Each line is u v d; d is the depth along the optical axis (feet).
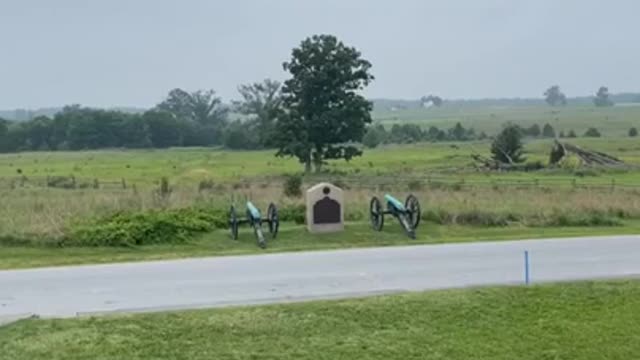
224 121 470.39
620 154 234.99
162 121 403.13
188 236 71.15
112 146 393.91
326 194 74.49
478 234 74.49
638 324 43.09
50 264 60.59
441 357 38.52
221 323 43.34
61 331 41.98
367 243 69.41
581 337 41.19
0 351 39.01
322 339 40.98
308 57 200.44
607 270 55.47
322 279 53.72
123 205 83.46
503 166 184.14
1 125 393.09
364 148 301.63
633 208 88.48
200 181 139.33
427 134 372.17
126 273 56.75
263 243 68.44
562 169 177.68
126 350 39.29
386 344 40.27
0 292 51.13
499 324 43.27
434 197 97.35
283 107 202.69
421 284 51.52
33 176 180.14
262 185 128.26
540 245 67.00
